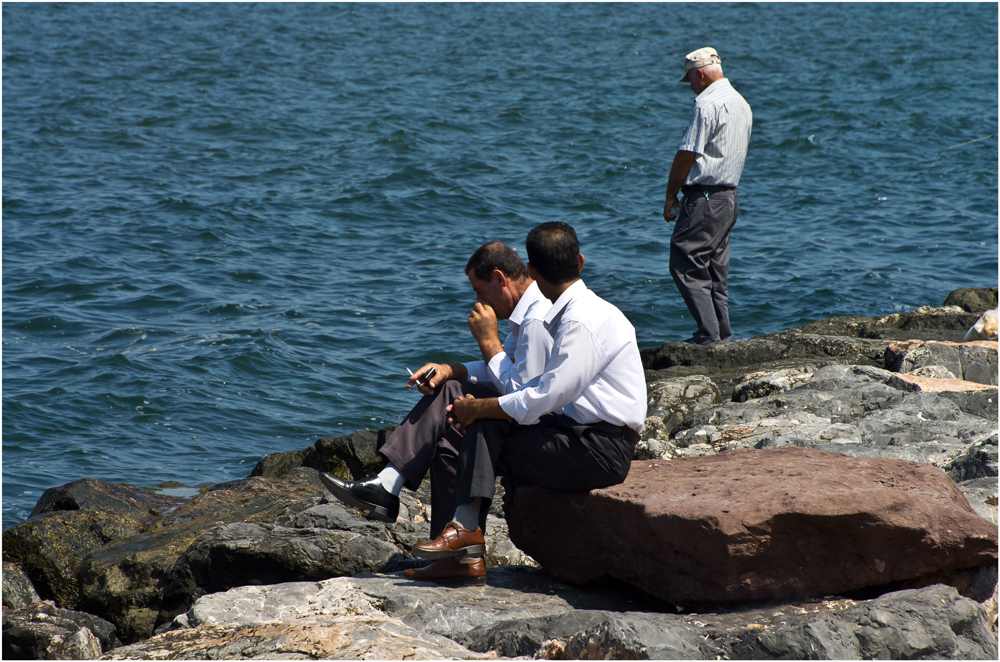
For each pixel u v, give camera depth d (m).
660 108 115.69
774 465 15.38
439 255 59.59
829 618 11.95
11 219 65.44
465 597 14.46
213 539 17.77
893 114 106.81
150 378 39.53
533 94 124.44
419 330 46.06
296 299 50.84
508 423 14.89
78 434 34.16
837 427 23.48
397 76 138.50
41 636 16.12
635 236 63.31
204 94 121.19
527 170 84.19
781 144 94.06
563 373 14.04
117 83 126.25
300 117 108.38
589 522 14.85
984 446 19.70
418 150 91.81
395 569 17.05
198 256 58.47
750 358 29.95
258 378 40.06
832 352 30.81
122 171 81.94
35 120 101.94
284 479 24.03
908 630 11.84
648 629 11.77
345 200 73.38
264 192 75.56
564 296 14.65
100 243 60.50
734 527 12.93
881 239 61.44
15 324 46.16
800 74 139.00
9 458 31.94
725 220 29.30
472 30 193.50
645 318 47.12
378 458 25.12
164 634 12.93
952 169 81.69
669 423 25.73
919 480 14.41
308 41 173.62
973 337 31.52
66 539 20.36
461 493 14.66
